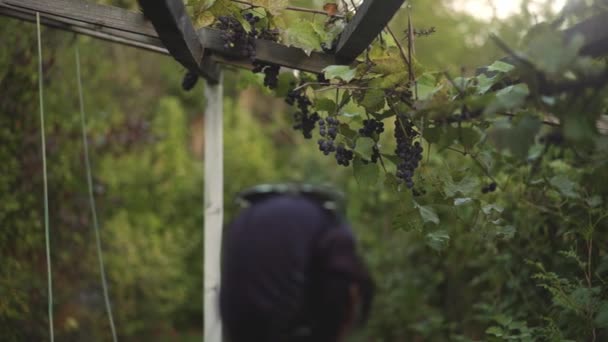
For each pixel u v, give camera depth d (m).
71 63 5.32
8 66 4.32
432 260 5.48
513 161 3.26
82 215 5.29
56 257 4.98
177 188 8.03
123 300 6.34
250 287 1.37
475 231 2.74
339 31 2.76
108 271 5.88
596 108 1.79
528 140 1.84
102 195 5.68
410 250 5.66
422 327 5.23
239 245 1.40
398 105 2.55
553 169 3.23
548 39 1.70
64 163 5.00
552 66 1.66
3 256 4.33
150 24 2.71
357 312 1.40
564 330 2.93
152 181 7.64
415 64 2.51
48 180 4.84
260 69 2.86
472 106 1.94
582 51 1.97
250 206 1.47
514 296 3.62
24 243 4.54
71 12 2.73
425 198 2.65
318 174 8.23
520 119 2.03
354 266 1.40
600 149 1.95
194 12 2.72
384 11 2.15
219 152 3.51
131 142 5.75
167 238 7.32
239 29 2.78
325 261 1.39
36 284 4.71
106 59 6.14
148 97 8.04
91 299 5.60
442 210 2.85
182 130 8.62
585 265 2.79
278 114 10.02
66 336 5.32
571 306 2.66
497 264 3.80
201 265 8.68
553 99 1.77
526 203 3.36
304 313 1.36
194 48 2.69
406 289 5.82
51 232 4.91
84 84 5.58
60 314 5.28
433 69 2.77
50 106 4.95
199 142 10.06
